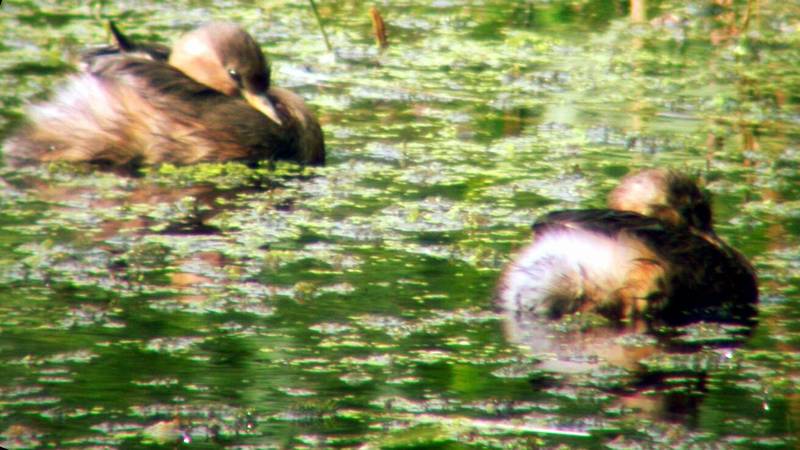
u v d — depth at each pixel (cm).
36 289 1020
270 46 1973
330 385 852
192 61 1494
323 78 1817
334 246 1145
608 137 1555
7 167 1386
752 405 831
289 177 1385
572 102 1720
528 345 934
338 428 786
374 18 1978
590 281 999
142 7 2212
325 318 973
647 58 1977
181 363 881
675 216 1100
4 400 815
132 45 1522
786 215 1262
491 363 898
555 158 1458
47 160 1414
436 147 1499
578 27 2167
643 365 898
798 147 1528
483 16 2228
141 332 938
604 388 855
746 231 1209
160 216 1227
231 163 1425
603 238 1012
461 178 1374
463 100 1720
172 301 1001
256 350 909
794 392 852
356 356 903
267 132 1435
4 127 1507
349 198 1300
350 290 1036
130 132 1412
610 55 1988
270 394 833
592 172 1402
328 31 2081
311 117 1482
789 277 1090
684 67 1931
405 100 1719
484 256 1122
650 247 1012
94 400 819
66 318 960
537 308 998
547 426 793
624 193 1116
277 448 757
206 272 1070
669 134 1576
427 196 1308
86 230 1175
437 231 1195
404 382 859
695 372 886
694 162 1452
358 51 1962
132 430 776
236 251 1126
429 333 951
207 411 804
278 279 1059
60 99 1443
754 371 889
